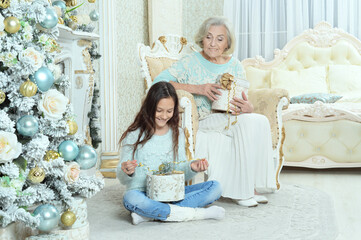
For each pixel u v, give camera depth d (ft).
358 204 8.64
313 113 12.50
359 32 16.97
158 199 7.05
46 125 5.68
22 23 5.31
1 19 5.07
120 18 14.37
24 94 5.21
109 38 12.86
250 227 6.91
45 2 5.65
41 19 5.48
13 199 4.94
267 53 17.85
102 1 12.81
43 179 5.62
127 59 15.11
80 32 8.90
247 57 18.17
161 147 7.54
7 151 4.91
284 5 17.70
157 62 10.64
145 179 7.50
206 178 9.03
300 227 6.89
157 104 7.27
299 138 12.66
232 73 9.37
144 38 16.79
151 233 6.58
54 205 5.71
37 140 5.31
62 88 6.06
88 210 8.10
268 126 8.76
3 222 4.98
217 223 7.15
